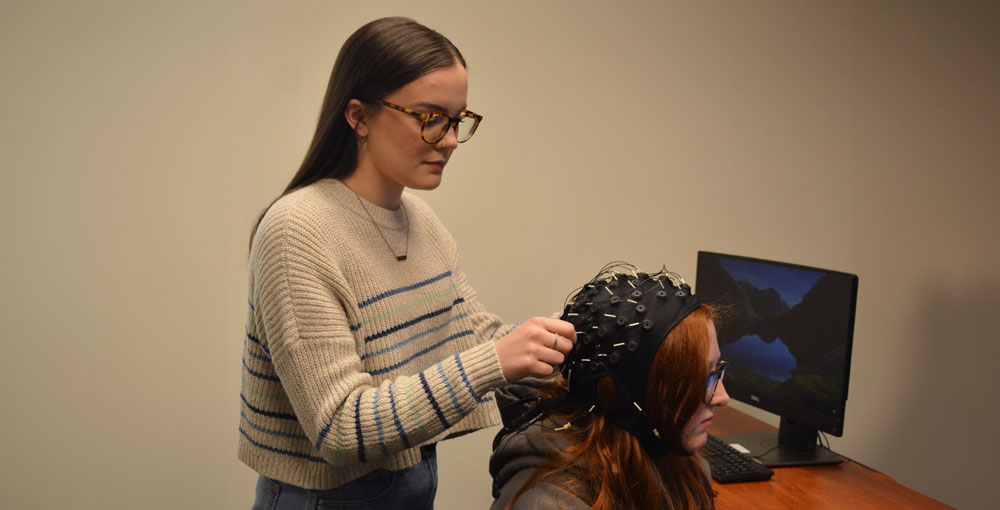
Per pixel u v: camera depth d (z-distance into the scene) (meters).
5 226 2.19
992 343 2.95
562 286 2.58
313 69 2.30
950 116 2.80
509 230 2.50
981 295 2.92
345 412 1.08
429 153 1.19
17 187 2.18
